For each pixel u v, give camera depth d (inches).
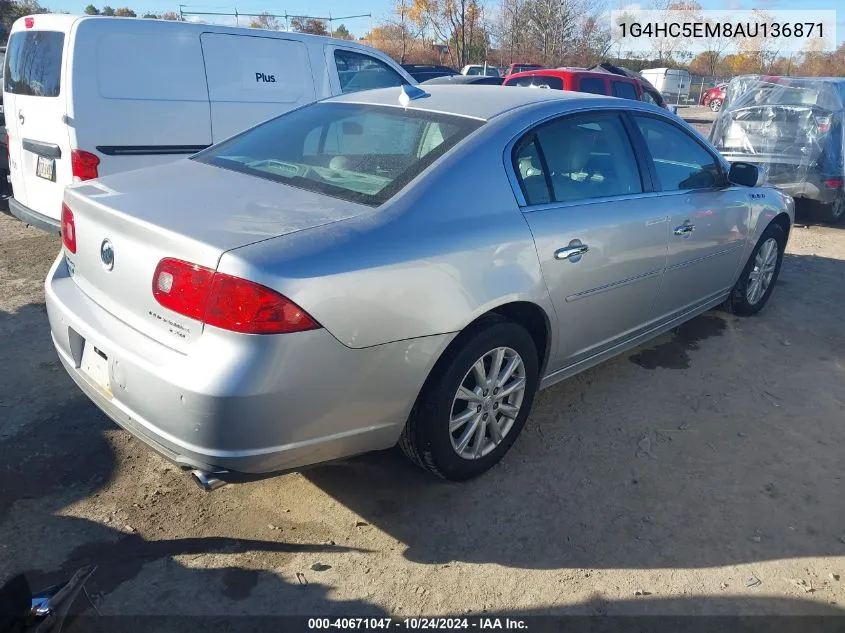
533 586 95.0
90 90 199.5
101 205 97.3
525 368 117.2
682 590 95.4
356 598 92.0
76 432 125.0
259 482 114.7
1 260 221.1
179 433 84.0
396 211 97.4
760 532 107.6
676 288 154.2
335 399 89.0
